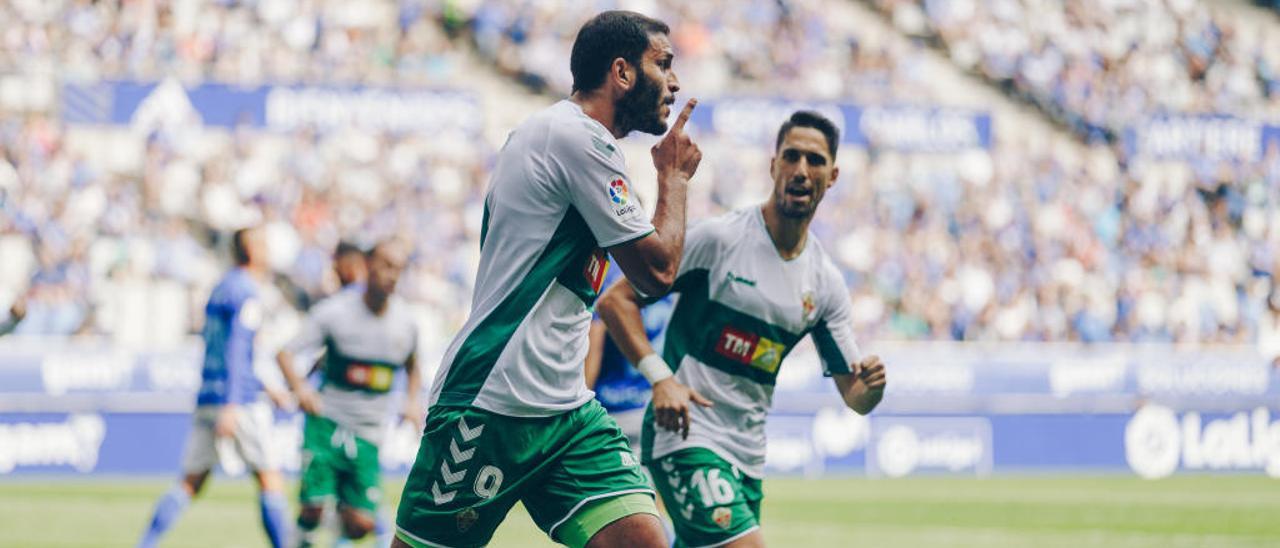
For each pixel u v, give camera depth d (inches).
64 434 2332.7
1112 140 3978.8
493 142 3528.5
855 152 3533.5
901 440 2645.2
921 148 3467.0
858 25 4010.8
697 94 3383.4
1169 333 3435.0
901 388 2655.0
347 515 1212.5
